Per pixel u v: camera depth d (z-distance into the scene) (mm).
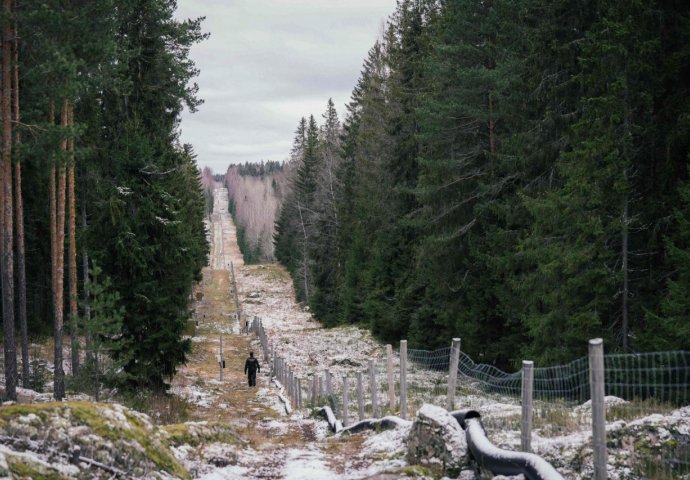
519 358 19781
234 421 18625
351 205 52062
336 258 55812
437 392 19828
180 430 9844
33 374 19219
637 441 7645
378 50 46000
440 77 26469
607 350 15297
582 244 15672
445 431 8602
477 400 17203
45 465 5777
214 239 158500
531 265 20609
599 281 15164
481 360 25531
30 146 15461
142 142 21656
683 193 12977
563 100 19812
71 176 20328
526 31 20719
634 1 14664
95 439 6715
